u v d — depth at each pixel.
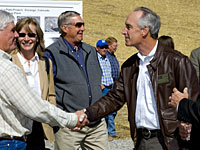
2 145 2.56
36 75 3.42
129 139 6.91
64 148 3.72
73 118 2.89
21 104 2.52
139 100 2.94
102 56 6.45
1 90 2.50
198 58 5.20
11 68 2.51
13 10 7.09
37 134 3.06
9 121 2.56
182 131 2.68
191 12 17.25
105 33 14.53
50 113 2.67
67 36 3.84
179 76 2.79
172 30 16.02
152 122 2.87
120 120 8.45
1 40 2.64
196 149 2.41
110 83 6.46
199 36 15.95
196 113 2.31
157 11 16.81
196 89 2.78
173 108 2.81
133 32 2.89
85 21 14.94
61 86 3.72
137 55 2.98
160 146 2.85
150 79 2.86
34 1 7.06
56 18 7.13
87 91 3.77
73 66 3.75
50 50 3.73
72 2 7.11
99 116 3.15
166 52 2.87
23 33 3.37
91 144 3.91
